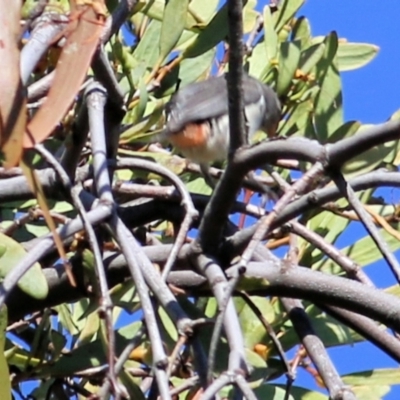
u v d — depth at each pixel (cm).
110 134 541
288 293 481
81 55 306
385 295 469
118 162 519
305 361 573
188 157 790
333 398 409
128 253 408
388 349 482
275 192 640
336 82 652
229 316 390
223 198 459
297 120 664
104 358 537
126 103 616
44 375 533
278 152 423
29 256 400
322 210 603
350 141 400
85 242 517
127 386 484
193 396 471
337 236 607
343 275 606
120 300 594
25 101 281
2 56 284
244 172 442
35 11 369
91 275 515
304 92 669
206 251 484
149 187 566
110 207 445
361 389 562
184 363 487
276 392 550
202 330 507
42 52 357
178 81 650
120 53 603
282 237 606
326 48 664
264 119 737
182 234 443
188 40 680
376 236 394
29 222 595
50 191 535
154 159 646
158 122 682
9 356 537
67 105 299
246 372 354
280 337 574
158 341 361
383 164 625
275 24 698
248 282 434
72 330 618
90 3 315
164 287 414
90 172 568
